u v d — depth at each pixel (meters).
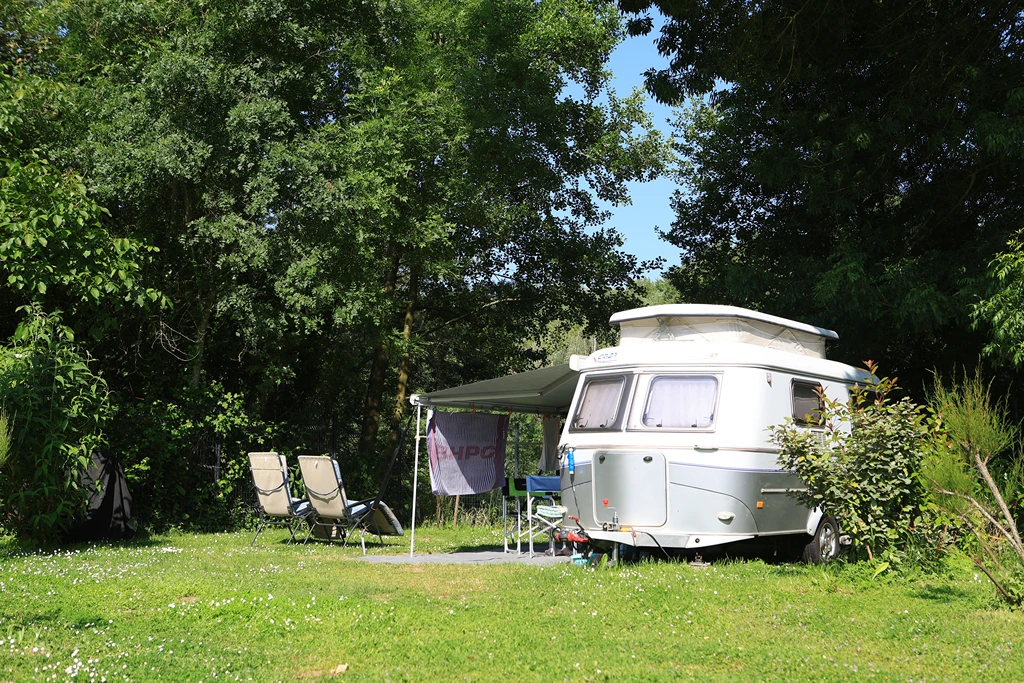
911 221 16.27
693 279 21.25
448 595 8.25
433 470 12.30
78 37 15.77
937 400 7.90
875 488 8.84
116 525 13.05
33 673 5.27
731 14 16.14
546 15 20.61
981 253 14.32
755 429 9.64
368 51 17.62
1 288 14.23
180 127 14.90
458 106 18.95
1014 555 7.78
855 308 14.77
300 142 16.00
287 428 19.11
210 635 6.46
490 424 13.20
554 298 23.52
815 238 18.56
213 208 15.95
